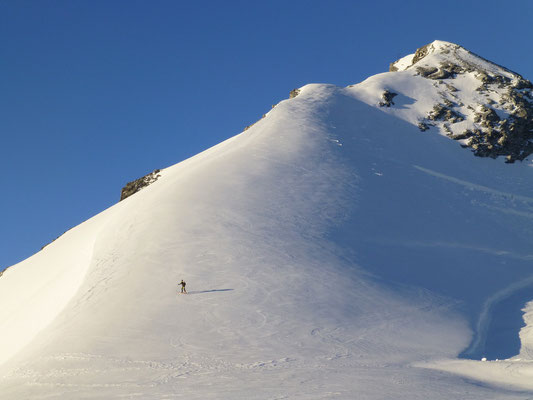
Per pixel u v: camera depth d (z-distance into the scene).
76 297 43.34
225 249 47.56
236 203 56.44
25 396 27.91
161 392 26.31
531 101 99.19
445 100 99.25
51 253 75.19
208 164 68.44
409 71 109.94
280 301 40.19
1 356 45.75
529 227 68.81
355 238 53.84
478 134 90.44
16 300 62.09
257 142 75.50
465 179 78.94
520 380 27.97
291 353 32.81
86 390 27.80
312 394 24.48
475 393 24.53
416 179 73.88
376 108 95.38
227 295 40.56
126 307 39.16
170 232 50.69
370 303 42.12
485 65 111.88
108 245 53.22
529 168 86.50
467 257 56.97
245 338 34.84
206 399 24.50
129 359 31.83
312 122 83.88
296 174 65.50
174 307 38.81
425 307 43.47
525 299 49.41
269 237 50.19
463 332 40.03
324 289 42.84
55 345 34.78
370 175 69.88
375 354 33.66
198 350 32.97
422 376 28.22
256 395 24.67
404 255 53.25
